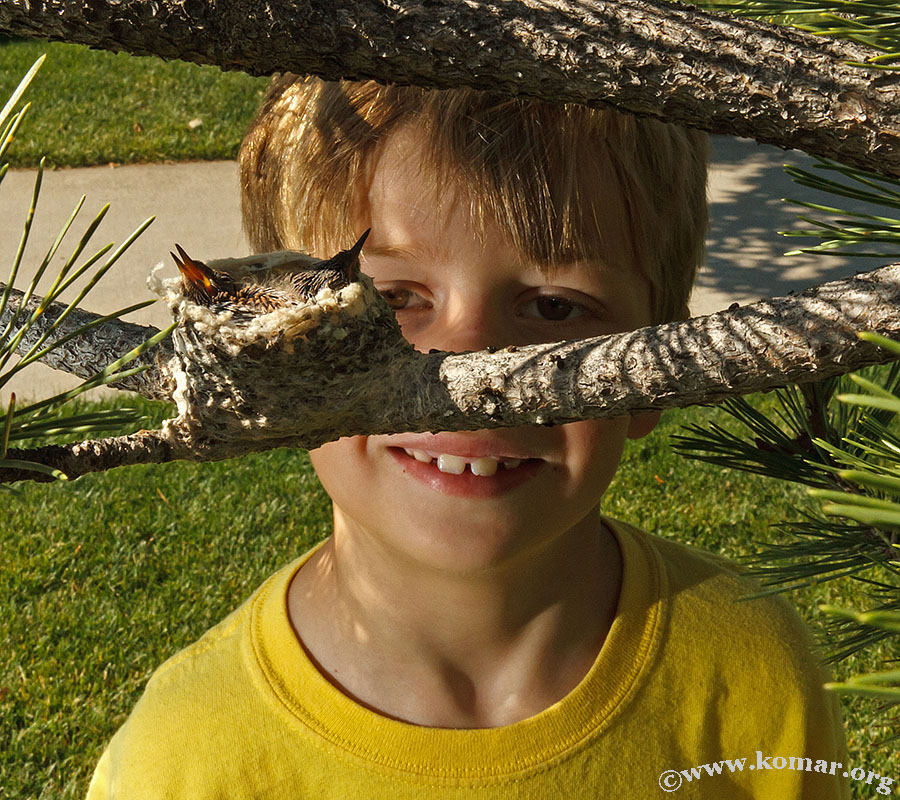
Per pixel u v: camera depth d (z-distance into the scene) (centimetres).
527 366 29
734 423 152
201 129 271
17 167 254
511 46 29
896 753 103
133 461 31
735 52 29
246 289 29
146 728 50
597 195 45
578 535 51
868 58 29
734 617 54
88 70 296
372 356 29
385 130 45
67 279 31
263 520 148
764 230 222
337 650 51
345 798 49
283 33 28
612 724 50
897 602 43
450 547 46
